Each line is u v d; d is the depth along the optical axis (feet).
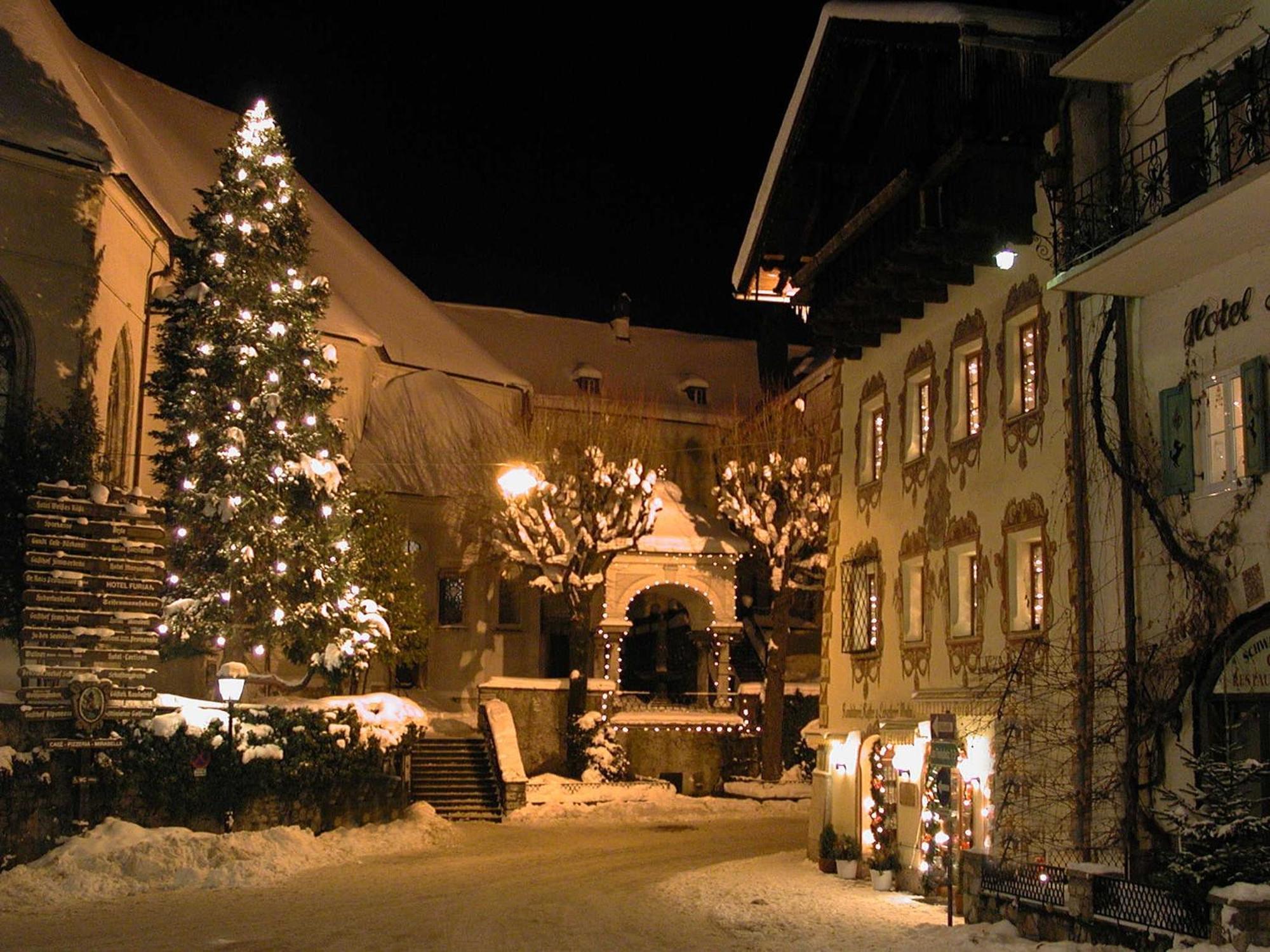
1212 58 51.70
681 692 152.76
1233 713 48.47
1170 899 43.11
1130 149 55.93
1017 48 61.62
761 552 136.26
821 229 81.41
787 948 51.67
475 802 112.06
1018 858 58.90
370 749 92.32
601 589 137.28
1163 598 53.01
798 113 77.15
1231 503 49.34
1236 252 49.62
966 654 68.69
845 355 85.51
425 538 138.82
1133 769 52.37
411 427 145.18
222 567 89.56
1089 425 58.34
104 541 80.33
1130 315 55.83
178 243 94.48
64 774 74.28
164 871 71.31
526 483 85.71
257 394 90.79
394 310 160.35
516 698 126.21
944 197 65.21
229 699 81.87
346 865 80.02
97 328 89.97
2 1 96.99
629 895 67.15
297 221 95.71
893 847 72.54
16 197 86.89
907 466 77.15
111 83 137.49
